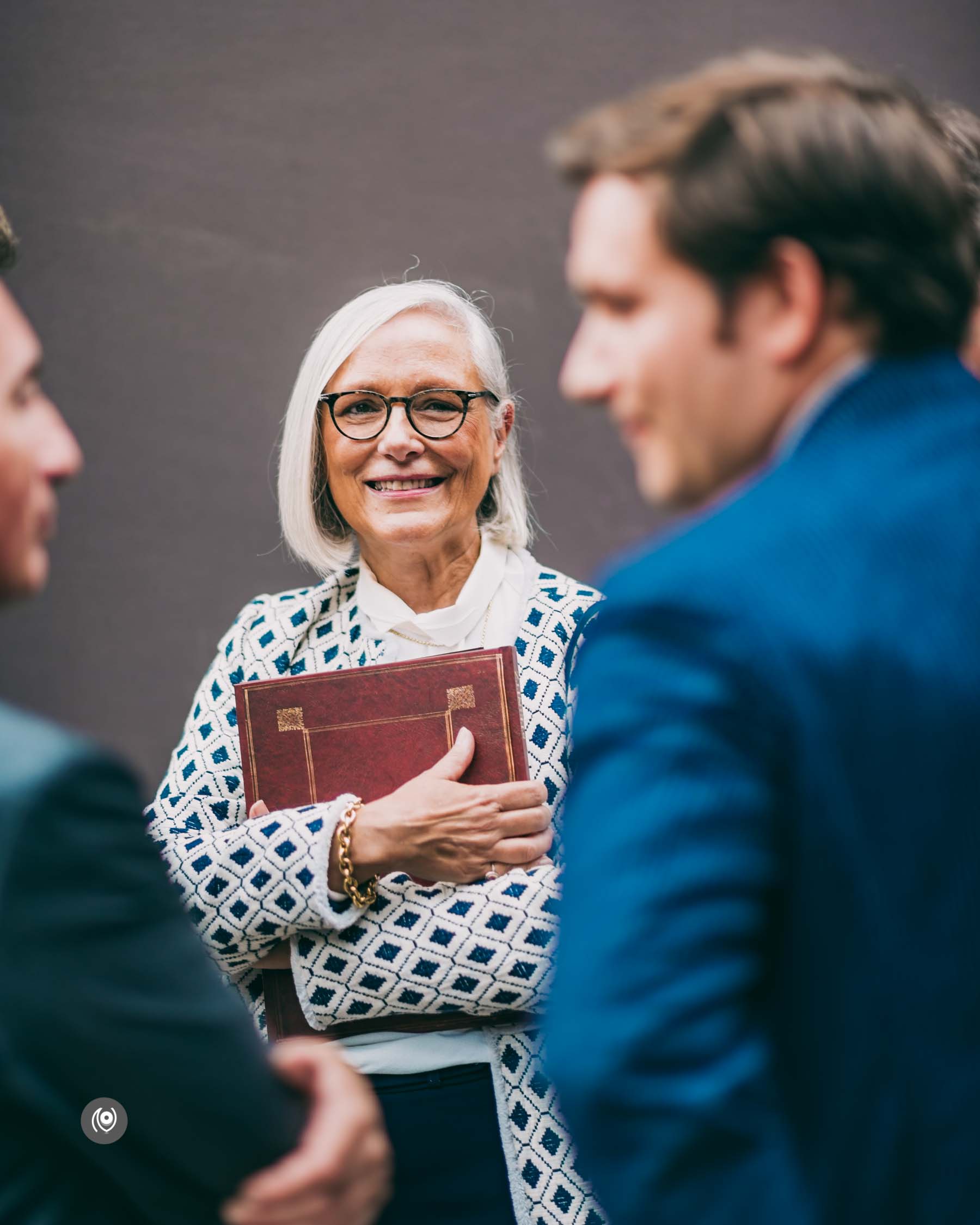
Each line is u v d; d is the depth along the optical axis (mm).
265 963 2100
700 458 1072
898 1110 934
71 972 965
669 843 916
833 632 933
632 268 1039
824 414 1023
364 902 2045
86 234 4680
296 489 2371
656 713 943
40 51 4672
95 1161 1001
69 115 4684
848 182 1003
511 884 2039
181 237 4715
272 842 2041
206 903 2041
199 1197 1062
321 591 2402
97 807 1000
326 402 2277
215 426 4719
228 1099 1050
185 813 2223
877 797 928
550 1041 955
